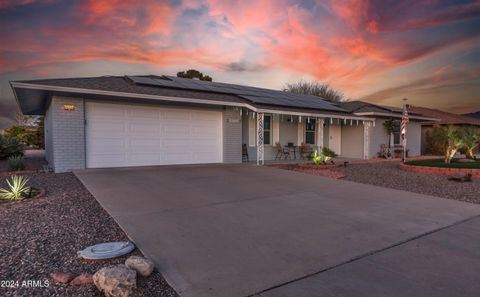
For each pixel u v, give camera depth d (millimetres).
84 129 9797
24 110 15789
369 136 17562
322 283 2828
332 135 18719
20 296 2465
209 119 12648
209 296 2549
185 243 3775
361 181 9258
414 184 8836
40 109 15273
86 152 9930
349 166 13320
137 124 10852
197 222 4668
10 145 14711
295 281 2859
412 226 4711
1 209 5109
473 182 9281
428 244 3949
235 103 12008
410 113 19734
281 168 11781
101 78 11875
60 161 9406
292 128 16609
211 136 12742
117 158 10508
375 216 5258
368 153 17422
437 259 3453
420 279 2939
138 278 2811
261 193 7020
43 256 3275
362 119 16203
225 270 3051
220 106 12859
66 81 9430
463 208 5961
